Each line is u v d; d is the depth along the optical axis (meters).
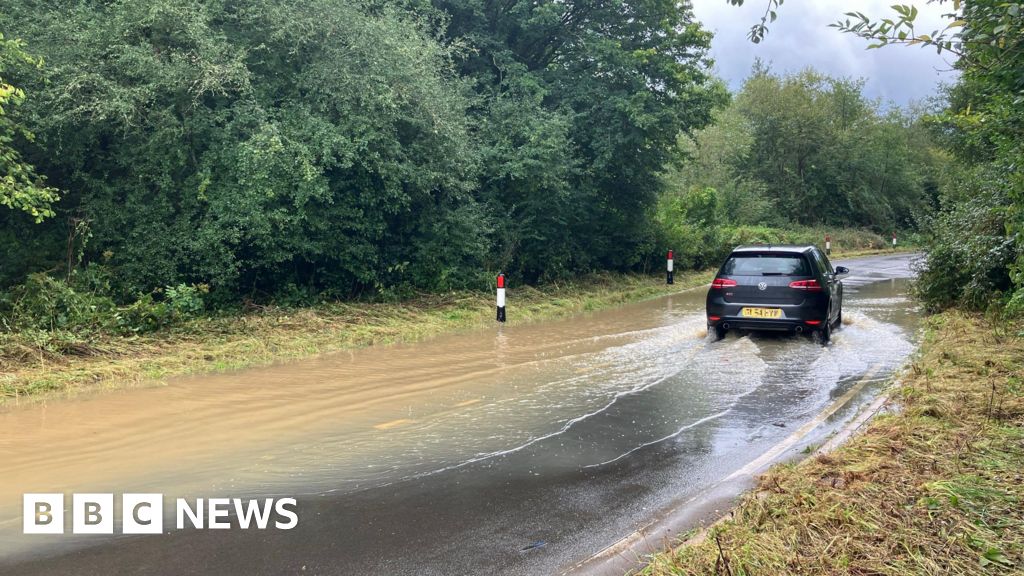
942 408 5.95
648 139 19.89
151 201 11.51
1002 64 4.18
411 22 15.01
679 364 9.02
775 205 42.88
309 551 3.86
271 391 7.56
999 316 10.20
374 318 12.55
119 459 5.33
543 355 9.72
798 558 3.42
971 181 13.37
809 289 10.38
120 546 3.90
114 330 9.73
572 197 19.03
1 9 10.82
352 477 5.00
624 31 20.77
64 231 11.20
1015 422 5.55
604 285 19.55
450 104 14.48
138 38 11.34
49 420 6.37
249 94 11.98
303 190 11.56
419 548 3.90
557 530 4.14
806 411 6.77
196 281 11.93
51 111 10.38
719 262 27.23
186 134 11.43
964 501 3.98
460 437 5.95
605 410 6.81
